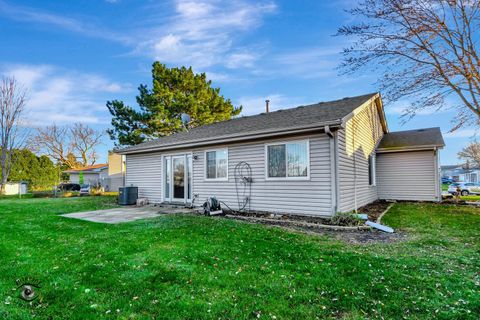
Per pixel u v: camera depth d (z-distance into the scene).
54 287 3.23
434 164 12.36
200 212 9.61
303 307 2.79
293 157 8.41
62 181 37.28
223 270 3.75
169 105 21.94
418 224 7.20
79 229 6.45
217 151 10.35
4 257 4.30
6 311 2.69
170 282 3.38
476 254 4.51
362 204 10.50
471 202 12.01
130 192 12.53
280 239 5.38
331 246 4.94
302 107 12.49
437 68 8.92
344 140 8.45
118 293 3.10
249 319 2.57
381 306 2.80
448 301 2.89
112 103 22.03
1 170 24.80
